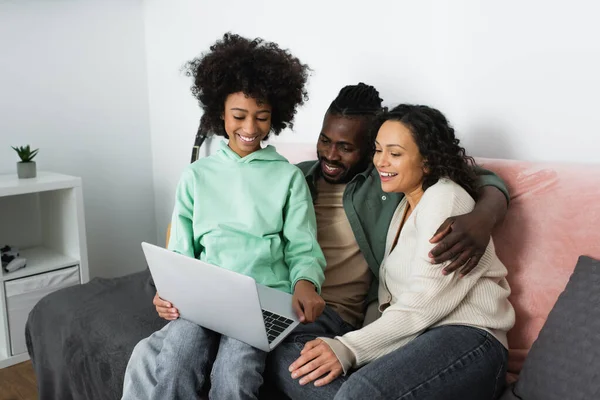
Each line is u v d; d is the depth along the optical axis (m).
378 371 1.02
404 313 1.13
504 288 1.23
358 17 1.80
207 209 1.41
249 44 1.48
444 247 1.08
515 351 1.24
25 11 2.34
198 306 1.16
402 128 1.25
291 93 1.52
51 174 2.34
